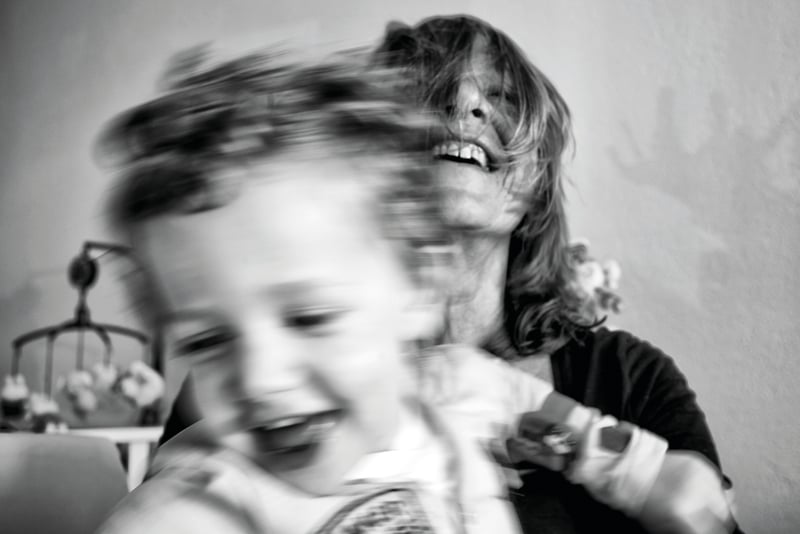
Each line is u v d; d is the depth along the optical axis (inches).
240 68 13.8
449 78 25.5
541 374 27.5
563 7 54.5
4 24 99.4
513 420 18.1
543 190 28.9
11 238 91.7
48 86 92.2
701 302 47.2
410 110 14.8
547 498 21.8
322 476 12.9
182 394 23.6
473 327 26.9
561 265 29.8
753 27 47.2
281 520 12.9
